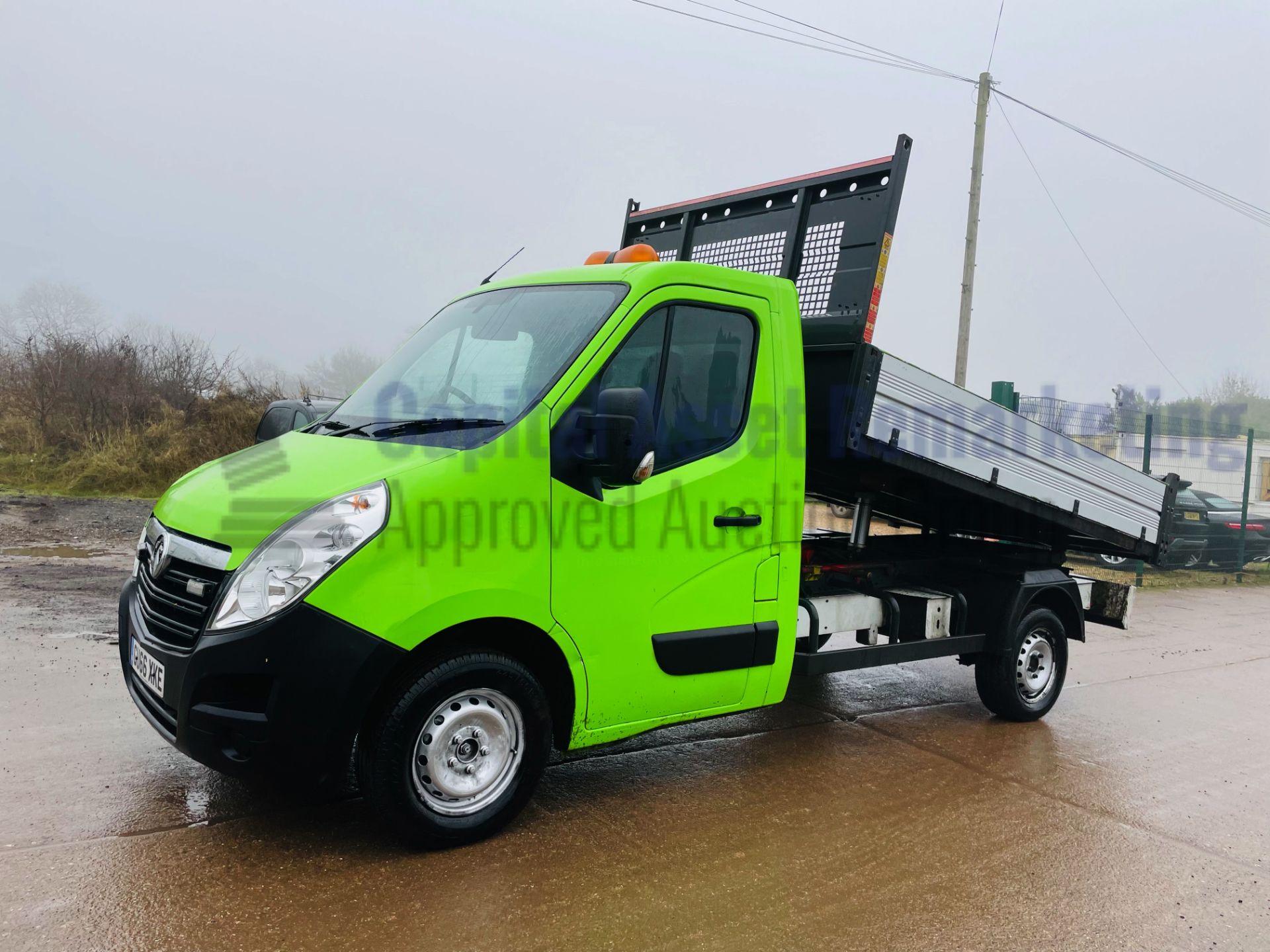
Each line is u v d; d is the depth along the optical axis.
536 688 3.83
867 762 5.22
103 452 13.96
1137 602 12.50
